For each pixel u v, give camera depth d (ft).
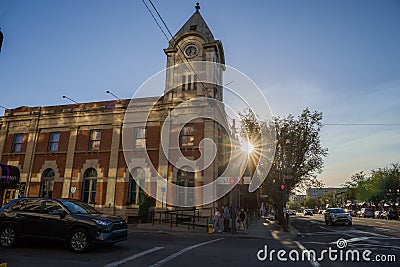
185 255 29.89
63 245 34.22
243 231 58.49
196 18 81.46
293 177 89.56
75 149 78.69
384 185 206.08
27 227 32.09
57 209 32.48
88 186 75.97
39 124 83.51
